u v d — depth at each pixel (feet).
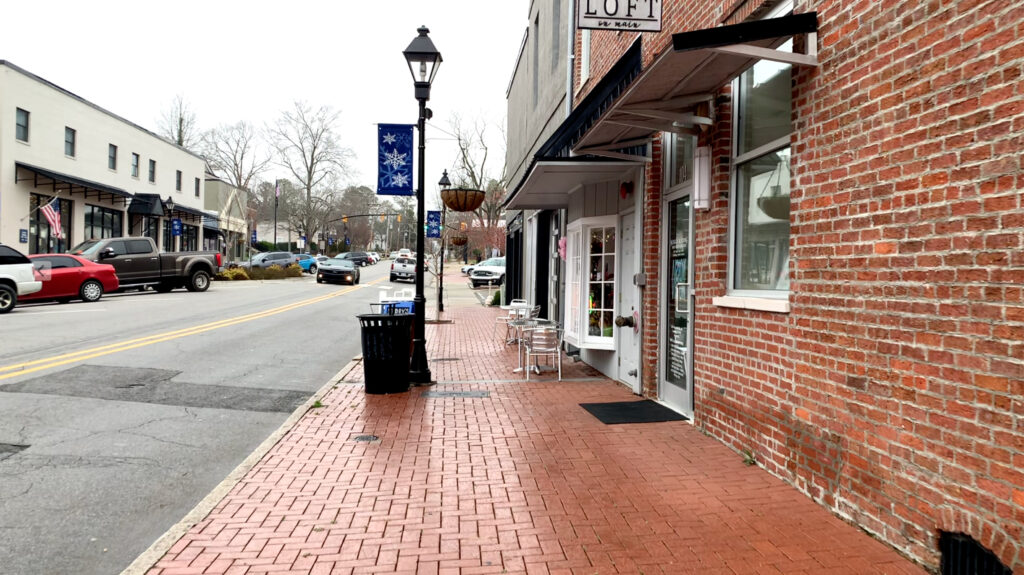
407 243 392.27
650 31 22.22
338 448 18.31
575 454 17.57
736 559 11.43
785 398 15.01
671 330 23.71
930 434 10.77
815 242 13.84
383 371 25.63
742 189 18.11
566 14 41.04
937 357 10.63
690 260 21.35
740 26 13.52
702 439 18.89
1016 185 9.29
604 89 26.71
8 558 12.09
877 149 12.01
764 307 15.72
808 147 14.11
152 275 76.64
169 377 28.02
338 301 74.90
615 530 12.71
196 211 129.80
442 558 11.68
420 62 28.09
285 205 258.78
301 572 11.19
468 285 131.13
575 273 33.58
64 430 20.07
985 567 9.78
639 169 25.63
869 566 11.05
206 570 11.27
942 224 10.55
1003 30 9.50
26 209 80.74
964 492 10.10
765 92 17.01
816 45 13.87
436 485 15.31
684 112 19.60
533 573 11.07
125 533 13.29
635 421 21.17
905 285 11.32
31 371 27.76
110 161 102.12
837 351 13.10
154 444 19.10
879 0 12.01
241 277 122.83
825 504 13.53
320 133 216.54
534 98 55.62
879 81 11.98
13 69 77.71
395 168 29.60
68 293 61.16
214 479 16.47
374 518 13.44
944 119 10.53
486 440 19.04
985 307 9.76
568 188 33.55
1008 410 9.38
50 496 15.07
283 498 14.56
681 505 13.87
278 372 30.58
